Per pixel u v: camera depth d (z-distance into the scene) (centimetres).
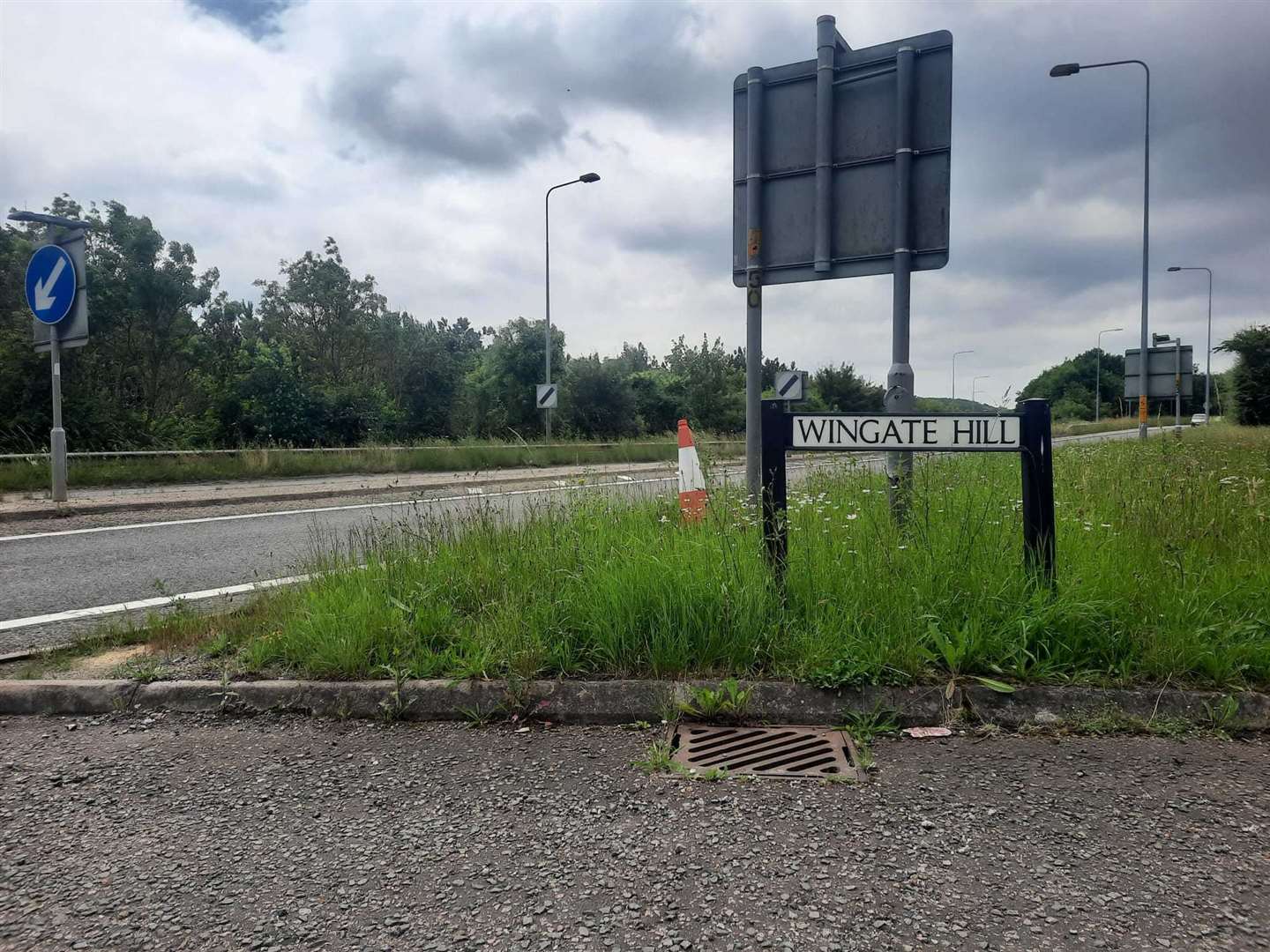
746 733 342
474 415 3391
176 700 383
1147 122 2738
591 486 775
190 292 2414
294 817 282
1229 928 211
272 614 481
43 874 248
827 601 406
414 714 370
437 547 548
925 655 365
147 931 220
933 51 531
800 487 746
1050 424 403
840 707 351
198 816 283
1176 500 602
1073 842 254
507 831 269
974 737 334
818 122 559
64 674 410
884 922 216
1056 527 518
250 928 220
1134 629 379
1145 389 2652
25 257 2186
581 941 211
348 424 2598
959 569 420
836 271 564
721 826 269
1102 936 209
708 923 217
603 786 299
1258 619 389
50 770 321
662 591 408
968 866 242
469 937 214
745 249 605
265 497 1294
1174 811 273
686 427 652
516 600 446
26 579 684
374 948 211
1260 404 4441
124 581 677
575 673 386
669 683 370
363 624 416
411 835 268
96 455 1571
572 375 3481
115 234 2319
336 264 3778
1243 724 335
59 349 1134
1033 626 376
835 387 4406
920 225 540
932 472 754
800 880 237
